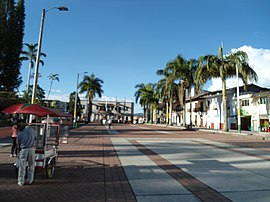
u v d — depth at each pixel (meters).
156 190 5.75
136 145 14.90
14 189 5.61
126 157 10.41
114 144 15.27
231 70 32.50
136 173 7.48
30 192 5.42
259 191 5.76
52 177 6.75
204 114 56.72
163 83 54.62
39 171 7.29
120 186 6.05
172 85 46.97
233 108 46.03
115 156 10.62
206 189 5.89
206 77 33.41
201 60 33.09
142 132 29.28
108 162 9.16
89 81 58.28
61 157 10.04
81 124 51.00
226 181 6.67
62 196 5.20
